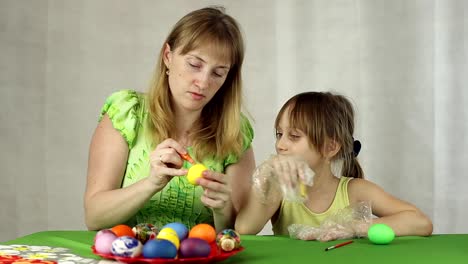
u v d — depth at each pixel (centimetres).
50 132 292
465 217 279
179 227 127
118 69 296
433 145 281
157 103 176
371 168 286
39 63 291
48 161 292
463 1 276
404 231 158
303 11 295
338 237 147
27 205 289
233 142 181
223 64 165
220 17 169
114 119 176
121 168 176
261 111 299
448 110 279
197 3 298
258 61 299
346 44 289
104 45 296
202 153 180
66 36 293
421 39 281
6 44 286
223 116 181
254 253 123
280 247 132
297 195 140
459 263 112
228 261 114
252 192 171
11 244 131
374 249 129
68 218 293
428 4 280
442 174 281
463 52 277
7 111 286
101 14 296
